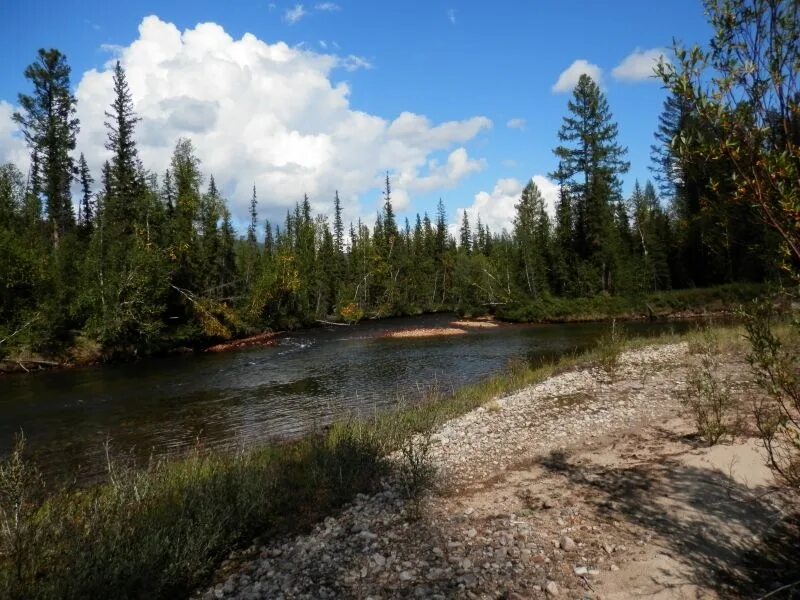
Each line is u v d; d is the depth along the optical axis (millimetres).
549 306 46281
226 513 6434
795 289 3061
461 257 58438
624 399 12289
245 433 13633
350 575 5156
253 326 44188
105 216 34688
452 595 4594
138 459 11656
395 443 10141
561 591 4492
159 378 23250
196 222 40812
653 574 4535
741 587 4184
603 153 46469
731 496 5801
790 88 2809
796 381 3465
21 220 32125
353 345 35188
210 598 5027
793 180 2748
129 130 37938
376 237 74500
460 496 7133
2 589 4777
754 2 2885
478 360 25250
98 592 4871
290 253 52938
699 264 45812
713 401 8992
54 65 38125
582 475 7336
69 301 29547
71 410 17109
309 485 7691
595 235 46344
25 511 6289
